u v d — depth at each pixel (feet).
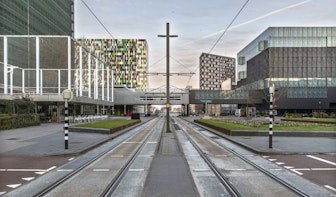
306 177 31.53
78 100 160.15
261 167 36.83
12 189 27.02
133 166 37.58
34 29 268.82
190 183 28.81
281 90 262.26
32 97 142.51
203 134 87.66
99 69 258.37
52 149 50.24
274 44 281.33
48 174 32.96
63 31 344.90
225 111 395.96
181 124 152.76
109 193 25.52
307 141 62.18
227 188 27.12
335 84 281.95
